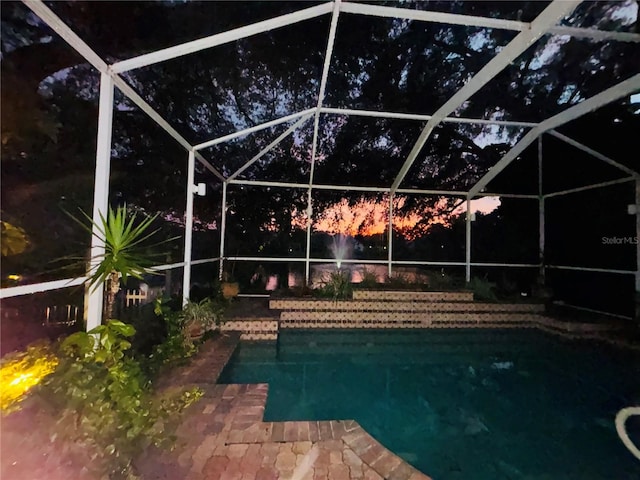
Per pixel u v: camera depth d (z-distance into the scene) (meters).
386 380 5.50
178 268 5.34
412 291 8.44
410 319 8.27
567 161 7.75
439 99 5.51
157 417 2.61
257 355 6.43
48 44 2.40
